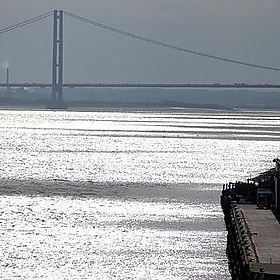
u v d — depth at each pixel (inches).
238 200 7839.6
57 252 7367.1
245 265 4975.4
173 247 7583.7
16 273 6658.5
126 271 6737.2
